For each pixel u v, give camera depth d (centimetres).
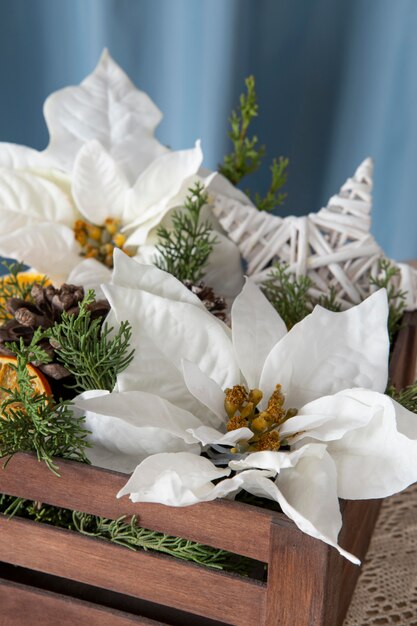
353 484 65
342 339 69
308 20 125
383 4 121
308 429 66
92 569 68
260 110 132
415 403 71
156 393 68
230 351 69
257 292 71
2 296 81
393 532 85
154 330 68
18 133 142
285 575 63
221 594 66
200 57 131
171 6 128
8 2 132
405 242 135
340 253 85
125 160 93
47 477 66
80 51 134
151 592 67
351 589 77
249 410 68
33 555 69
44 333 67
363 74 126
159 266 83
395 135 129
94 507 66
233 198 91
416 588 79
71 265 88
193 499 60
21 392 65
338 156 133
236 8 125
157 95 135
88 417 66
